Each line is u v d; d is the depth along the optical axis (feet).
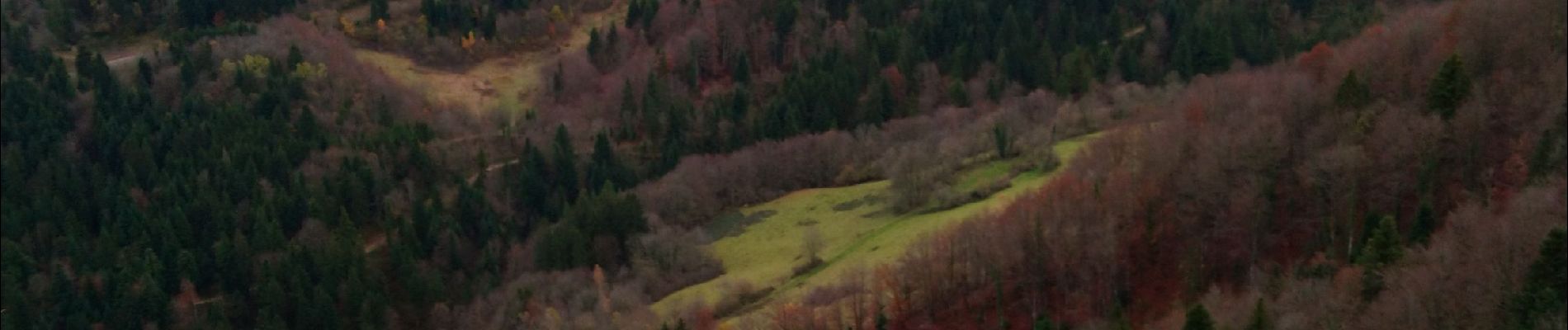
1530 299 355.97
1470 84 471.62
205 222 654.94
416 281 605.73
